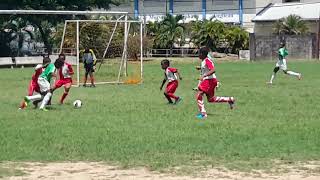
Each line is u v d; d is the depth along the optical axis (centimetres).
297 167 1020
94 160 1079
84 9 6219
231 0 9262
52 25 6103
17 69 4425
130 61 4869
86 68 2884
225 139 1298
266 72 3994
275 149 1182
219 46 7212
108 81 3191
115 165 1035
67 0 6000
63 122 1572
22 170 996
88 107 1936
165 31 7175
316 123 1554
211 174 966
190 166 1024
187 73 3931
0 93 2466
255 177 946
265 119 1638
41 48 6297
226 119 1636
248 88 2700
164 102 2098
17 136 1338
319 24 6219
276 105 1995
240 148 1192
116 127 1479
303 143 1250
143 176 952
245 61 5866
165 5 9675
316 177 948
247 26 9131
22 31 6506
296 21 7219
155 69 4381
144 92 2530
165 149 1180
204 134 1366
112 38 3369
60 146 1212
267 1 9044
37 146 1213
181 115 1723
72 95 2380
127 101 2139
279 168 1012
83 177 945
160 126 1496
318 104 2027
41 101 1928
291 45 6088
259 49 6022
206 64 1688
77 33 2977
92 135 1351
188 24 7412
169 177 945
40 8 5841
